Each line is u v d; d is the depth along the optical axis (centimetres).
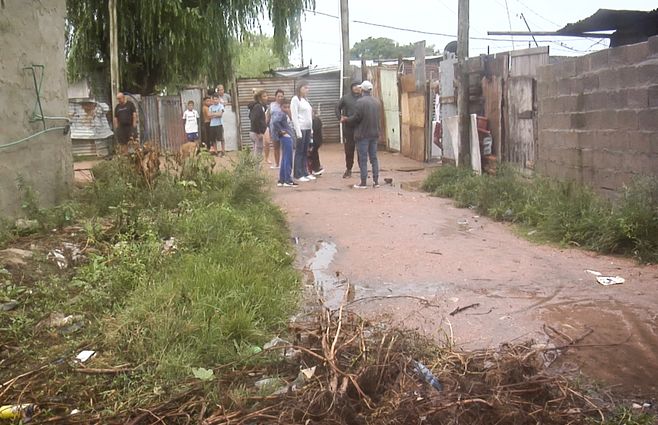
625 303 520
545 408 332
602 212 716
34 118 764
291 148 1193
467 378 353
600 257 661
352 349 391
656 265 624
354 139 1171
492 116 1153
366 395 342
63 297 494
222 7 2091
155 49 2058
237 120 2320
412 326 473
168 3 1909
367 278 600
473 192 970
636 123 740
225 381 374
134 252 582
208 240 626
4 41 704
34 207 703
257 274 530
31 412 339
